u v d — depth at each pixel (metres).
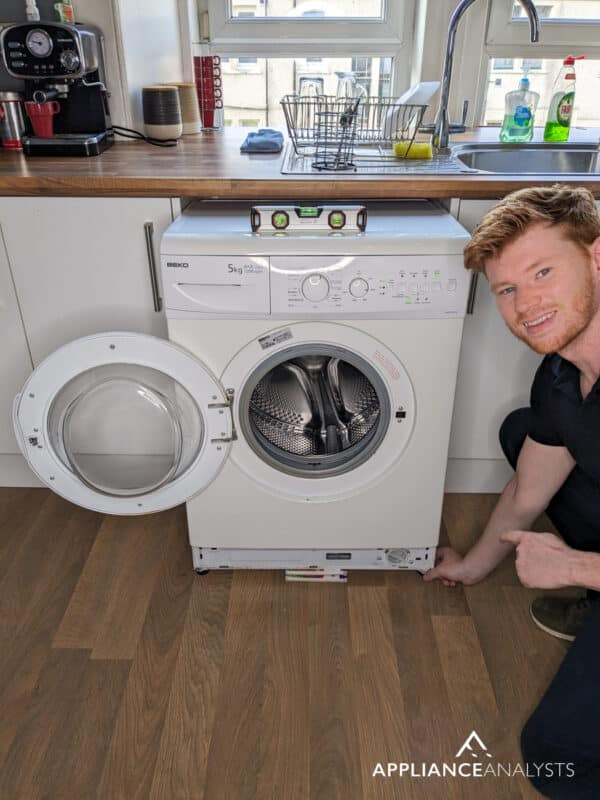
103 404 1.51
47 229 1.59
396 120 1.86
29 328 1.72
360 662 1.49
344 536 1.63
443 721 1.36
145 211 1.56
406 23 2.23
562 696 1.20
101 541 1.82
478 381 1.77
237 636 1.54
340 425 1.59
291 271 1.30
